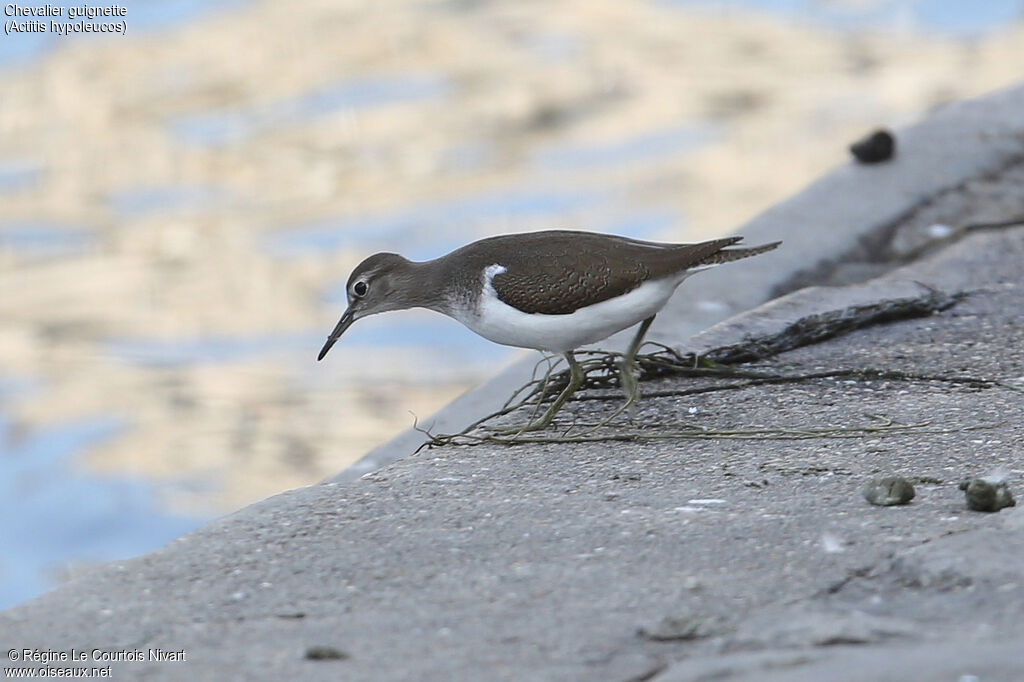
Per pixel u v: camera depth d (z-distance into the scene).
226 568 6.45
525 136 29.69
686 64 32.78
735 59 32.91
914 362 9.69
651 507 7.09
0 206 28.11
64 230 26.42
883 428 8.31
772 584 5.98
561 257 8.80
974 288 11.24
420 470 7.91
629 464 7.96
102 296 24.00
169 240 25.98
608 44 35.25
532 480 7.69
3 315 23.86
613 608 5.82
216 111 31.75
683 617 5.64
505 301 8.84
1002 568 5.84
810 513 6.84
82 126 30.88
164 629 5.83
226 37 35.81
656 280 8.77
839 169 14.05
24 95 33.25
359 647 5.57
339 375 21.14
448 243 25.14
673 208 26.09
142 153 30.03
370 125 30.61
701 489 7.38
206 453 18.78
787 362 9.82
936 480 7.30
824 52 33.34
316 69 33.69
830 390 9.17
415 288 9.40
